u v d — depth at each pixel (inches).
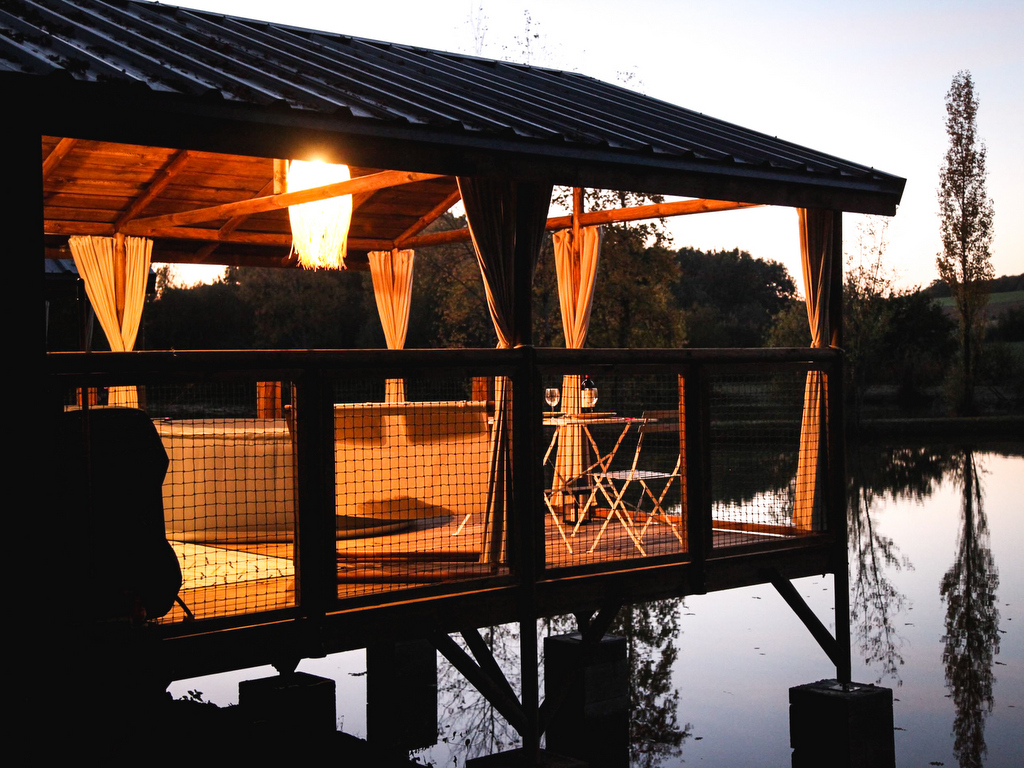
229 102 176.2
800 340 1412.4
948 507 680.4
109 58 183.8
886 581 477.1
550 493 279.6
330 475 199.6
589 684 274.7
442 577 220.4
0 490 159.6
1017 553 534.3
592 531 305.9
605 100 301.4
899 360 1473.9
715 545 273.1
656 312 1081.4
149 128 171.2
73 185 335.6
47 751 163.5
